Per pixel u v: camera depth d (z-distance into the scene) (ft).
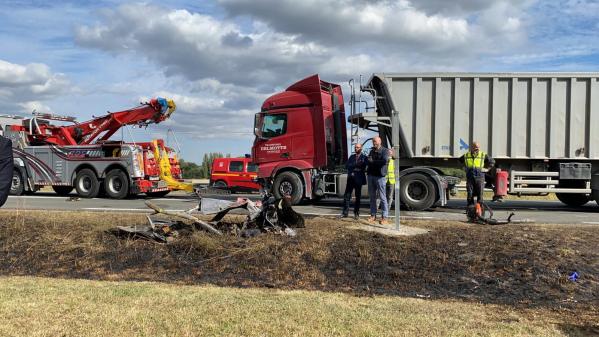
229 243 25.96
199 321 15.94
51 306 17.21
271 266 23.90
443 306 18.88
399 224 30.86
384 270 23.41
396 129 30.30
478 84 44.75
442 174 45.80
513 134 44.68
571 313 18.42
